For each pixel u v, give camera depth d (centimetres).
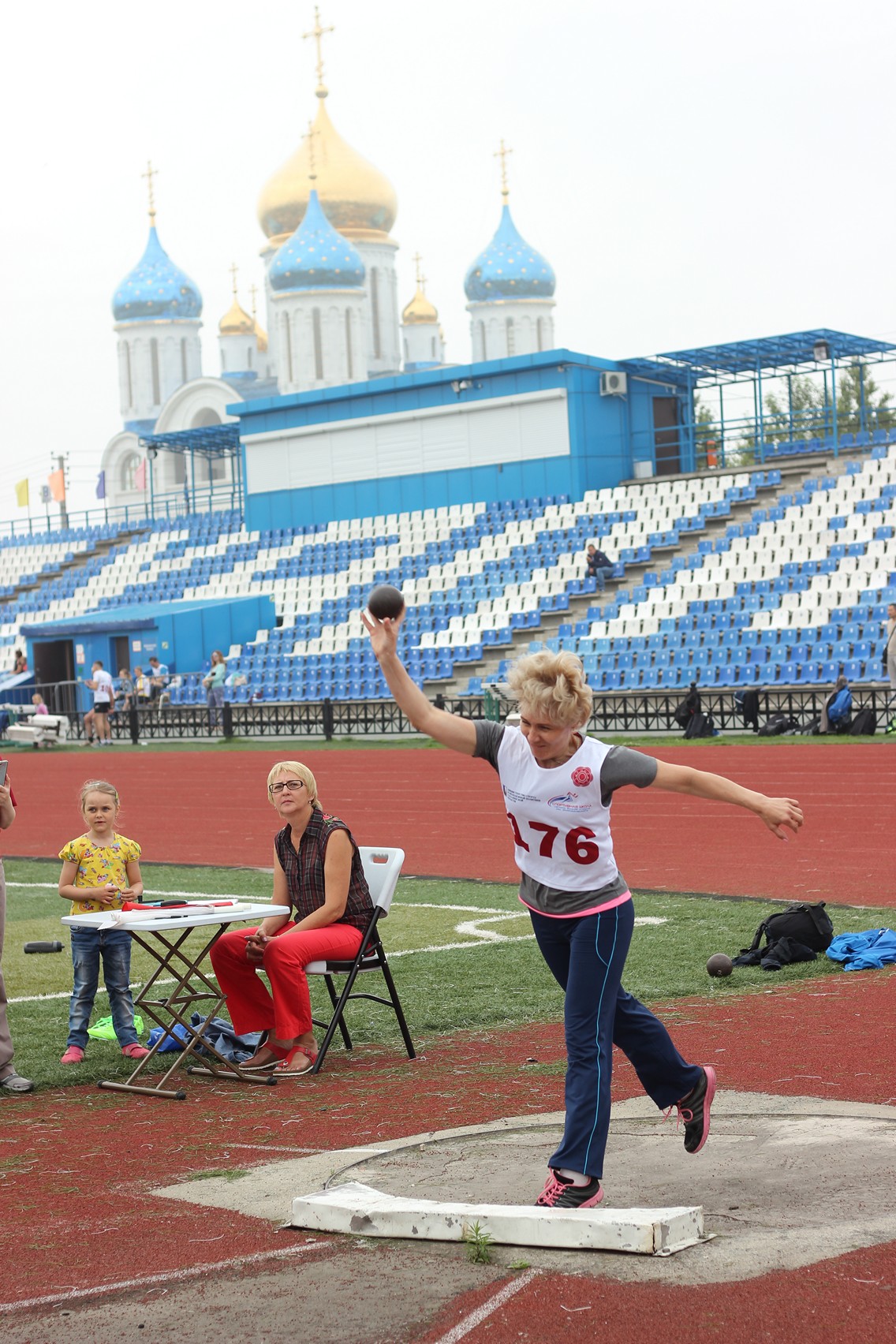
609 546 4169
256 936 797
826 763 2334
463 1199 518
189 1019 864
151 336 9269
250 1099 710
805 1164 542
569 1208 475
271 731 3931
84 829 2062
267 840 1820
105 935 815
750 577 3712
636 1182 530
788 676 3253
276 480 5309
